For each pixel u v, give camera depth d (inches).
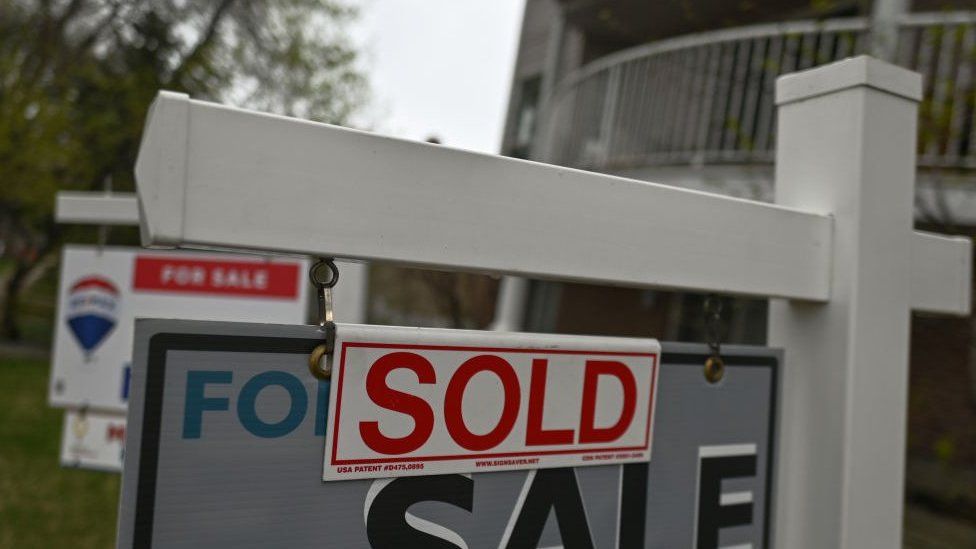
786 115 50.4
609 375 39.2
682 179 225.5
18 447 239.6
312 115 427.8
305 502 31.2
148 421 28.6
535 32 437.4
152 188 26.9
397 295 489.1
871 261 45.9
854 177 45.8
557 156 303.7
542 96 374.0
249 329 30.3
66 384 120.5
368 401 32.5
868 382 45.3
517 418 36.3
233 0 424.2
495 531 35.7
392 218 31.4
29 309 650.8
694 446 42.6
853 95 46.4
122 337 120.2
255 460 30.3
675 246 39.4
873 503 45.1
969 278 54.7
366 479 32.5
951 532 179.2
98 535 166.2
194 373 29.4
